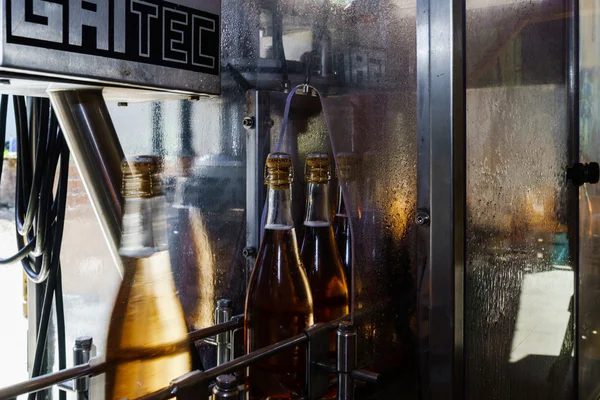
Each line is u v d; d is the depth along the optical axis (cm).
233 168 78
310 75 69
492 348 72
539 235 90
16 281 249
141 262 60
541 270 92
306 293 67
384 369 63
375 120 63
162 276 62
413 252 61
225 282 79
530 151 86
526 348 86
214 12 53
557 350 102
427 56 59
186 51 50
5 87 49
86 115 52
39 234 68
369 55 64
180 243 81
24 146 70
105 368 55
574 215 110
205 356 80
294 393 63
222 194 79
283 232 67
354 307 65
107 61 43
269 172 64
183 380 46
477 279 66
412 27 60
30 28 38
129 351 59
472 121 64
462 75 59
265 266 67
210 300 81
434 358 60
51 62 39
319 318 72
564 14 103
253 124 74
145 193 57
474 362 66
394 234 62
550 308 97
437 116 59
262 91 74
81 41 41
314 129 76
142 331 60
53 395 70
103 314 69
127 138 78
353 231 65
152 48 46
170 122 81
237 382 48
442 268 59
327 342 61
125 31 44
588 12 120
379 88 63
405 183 61
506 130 75
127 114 78
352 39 65
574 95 108
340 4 66
